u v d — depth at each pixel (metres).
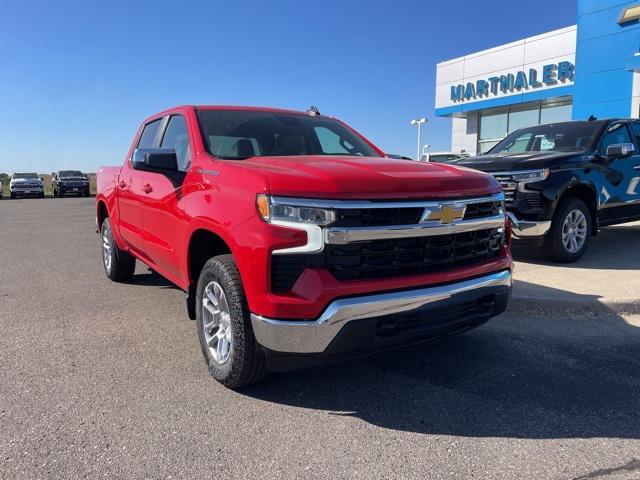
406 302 2.96
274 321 2.87
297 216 2.84
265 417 3.08
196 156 3.93
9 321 4.95
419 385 3.51
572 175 6.49
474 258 3.45
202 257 3.87
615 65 15.77
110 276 6.56
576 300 4.85
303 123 4.82
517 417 3.08
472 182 3.39
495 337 4.40
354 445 2.78
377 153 4.88
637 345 4.24
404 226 2.98
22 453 2.68
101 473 2.52
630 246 7.99
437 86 26.02
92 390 3.42
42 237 11.63
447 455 2.68
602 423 3.00
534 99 21.27
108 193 6.12
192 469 2.55
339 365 3.83
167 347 4.24
